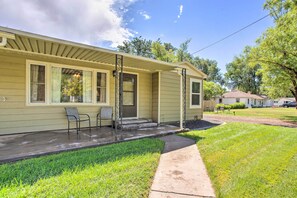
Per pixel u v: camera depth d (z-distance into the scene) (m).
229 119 11.40
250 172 2.84
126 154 3.53
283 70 12.32
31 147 3.82
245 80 40.44
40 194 2.03
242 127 7.21
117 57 5.19
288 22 10.54
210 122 9.03
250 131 6.32
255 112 18.42
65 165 2.89
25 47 4.41
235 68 40.28
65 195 2.02
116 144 4.31
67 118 5.50
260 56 12.44
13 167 2.79
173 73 8.48
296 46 10.52
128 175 2.58
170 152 3.94
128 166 2.91
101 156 3.35
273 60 11.88
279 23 10.99
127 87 7.30
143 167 2.91
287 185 2.45
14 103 4.98
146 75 7.94
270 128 7.02
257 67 36.03
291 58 11.12
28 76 5.17
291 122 10.10
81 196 2.01
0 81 4.79
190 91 9.31
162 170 2.95
